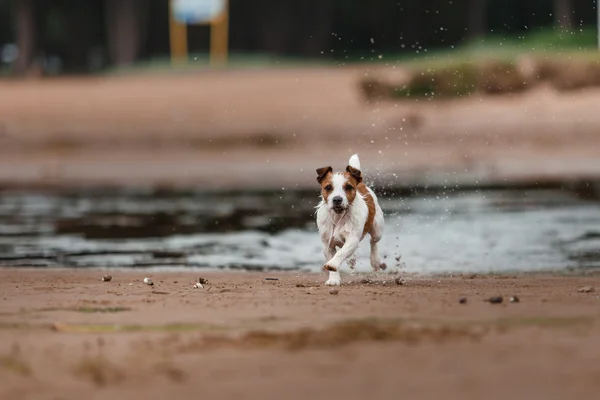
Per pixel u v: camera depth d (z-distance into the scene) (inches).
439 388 223.0
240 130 1430.9
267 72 2006.6
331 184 394.9
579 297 345.4
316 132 1381.6
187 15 2650.1
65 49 3339.1
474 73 1480.1
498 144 1256.8
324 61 2623.0
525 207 791.1
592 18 2797.7
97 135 1460.4
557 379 228.7
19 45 2965.1
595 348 256.2
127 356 255.0
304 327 288.2
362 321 295.6
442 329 279.1
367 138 1326.3
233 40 3309.5
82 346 266.8
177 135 1432.1
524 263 522.0
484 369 237.9
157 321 302.4
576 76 1440.7
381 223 426.0
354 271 474.0
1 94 1836.9
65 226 730.8
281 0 3179.1
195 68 2245.3
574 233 644.7
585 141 1246.9
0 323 302.0
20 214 815.7
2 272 481.1
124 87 1866.4
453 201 837.2
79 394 222.4
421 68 1533.0
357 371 237.9
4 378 235.6
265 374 236.5
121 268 513.0
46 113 1643.7
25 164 1258.6
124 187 1037.8
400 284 409.7
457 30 3120.1
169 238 653.3
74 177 1136.2
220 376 235.1
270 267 516.4
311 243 618.2
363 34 3238.2
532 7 3147.1
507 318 298.4
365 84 1528.1
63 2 3186.5
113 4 2987.2
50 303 341.7
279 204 860.6
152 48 3299.7
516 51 1640.0
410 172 1092.5
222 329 287.7
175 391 223.8
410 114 1414.9
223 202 885.2
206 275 464.8
